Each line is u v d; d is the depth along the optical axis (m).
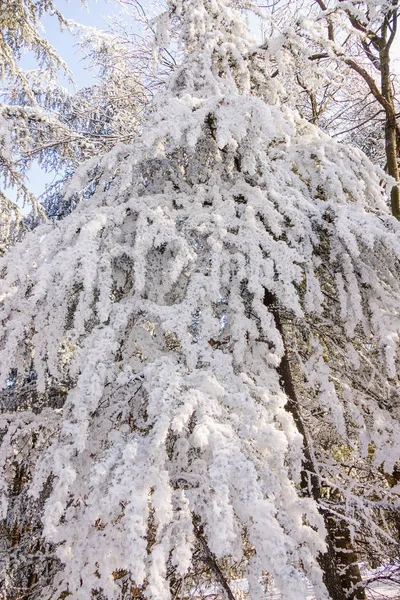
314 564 1.97
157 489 1.83
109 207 2.86
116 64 7.14
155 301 2.97
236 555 1.97
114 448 2.02
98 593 2.21
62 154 6.17
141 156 2.93
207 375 2.21
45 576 3.17
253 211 2.95
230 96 2.84
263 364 2.84
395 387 3.37
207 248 2.95
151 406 2.00
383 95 5.80
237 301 2.76
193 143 2.65
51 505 1.82
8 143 4.06
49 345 2.72
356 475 4.18
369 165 3.71
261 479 1.93
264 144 3.14
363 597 3.52
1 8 5.48
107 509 1.76
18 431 2.99
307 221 2.99
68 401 2.46
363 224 2.93
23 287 2.70
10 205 5.63
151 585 1.63
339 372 3.64
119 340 2.52
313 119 6.85
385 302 3.09
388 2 4.37
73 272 2.37
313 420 3.95
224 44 3.83
